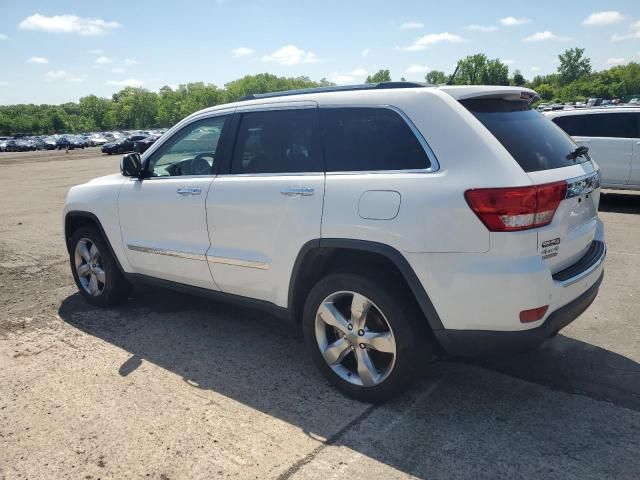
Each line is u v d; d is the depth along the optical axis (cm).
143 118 16438
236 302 398
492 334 287
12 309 511
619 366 373
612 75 11919
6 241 827
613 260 638
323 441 295
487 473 266
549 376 360
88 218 509
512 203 272
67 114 17662
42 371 381
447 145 296
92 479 269
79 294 555
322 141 342
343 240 317
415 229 292
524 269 275
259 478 266
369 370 324
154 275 453
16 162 3672
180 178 421
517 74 11138
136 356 404
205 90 16838
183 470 273
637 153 959
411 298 312
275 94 386
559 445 286
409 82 339
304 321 349
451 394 339
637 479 260
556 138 338
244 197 368
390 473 268
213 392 350
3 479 270
